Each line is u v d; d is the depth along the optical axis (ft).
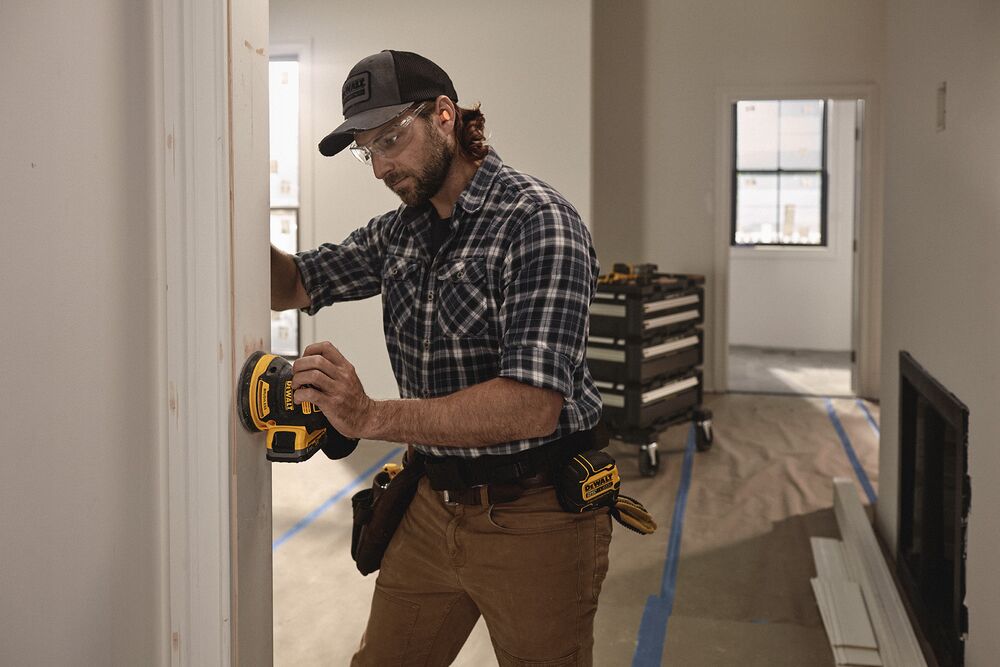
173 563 4.17
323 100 17.97
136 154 3.97
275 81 18.44
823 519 12.34
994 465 6.46
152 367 4.08
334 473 14.35
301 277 5.54
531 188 4.70
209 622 4.16
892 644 8.28
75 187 4.00
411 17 17.62
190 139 3.94
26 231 4.07
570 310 4.42
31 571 4.22
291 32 17.97
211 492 4.09
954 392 7.72
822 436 16.84
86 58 3.93
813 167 26.35
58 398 4.10
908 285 9.91
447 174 4.76
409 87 4.57
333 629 9.09
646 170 20.79
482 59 17.51
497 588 4.92
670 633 9.04
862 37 19.74
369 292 5.66
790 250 26.71
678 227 20.80
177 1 3.88
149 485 4.13
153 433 4.12
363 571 5.50
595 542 5.04
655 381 14.65
